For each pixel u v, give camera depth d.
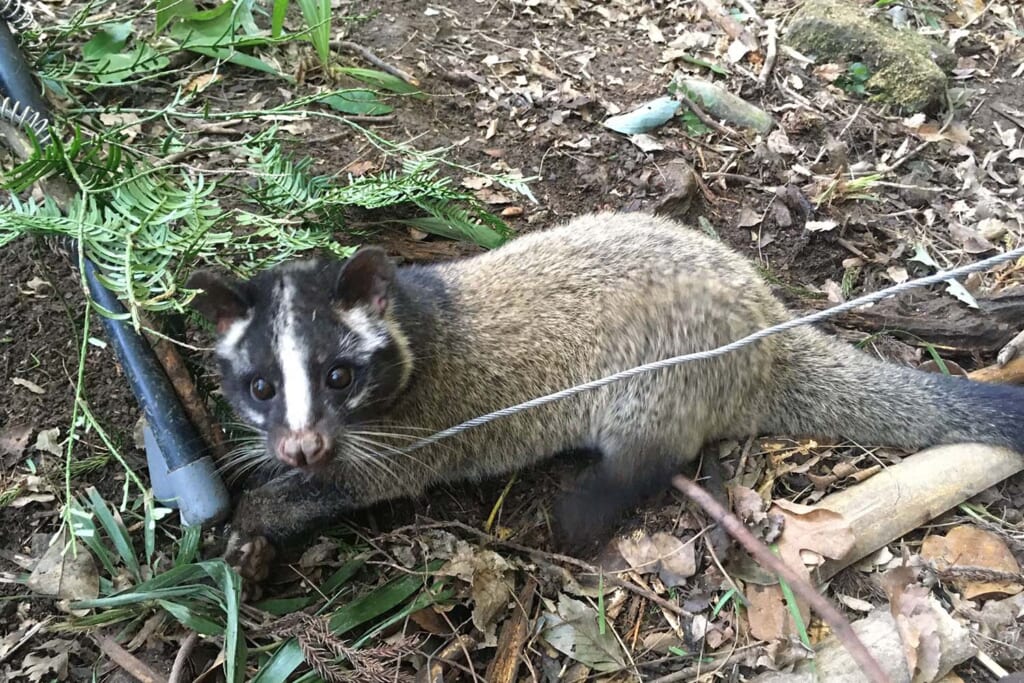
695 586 0.70
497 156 0.96
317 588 0.70
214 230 0.81
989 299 0.85
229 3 0.96
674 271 0.74
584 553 0.73
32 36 0.87
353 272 0.66
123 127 0.79
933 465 0.74
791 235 0.93
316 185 0.81
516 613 0.69
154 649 0.67
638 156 0.97
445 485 0.77
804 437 0.77
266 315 0.65
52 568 0.68
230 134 0.93
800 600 0.67
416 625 0.69
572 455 0.78
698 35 1.14
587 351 0.74
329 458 0.64
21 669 0.66
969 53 1.17
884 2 1.21
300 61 0.99
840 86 1.08
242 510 0.72
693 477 0.74
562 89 1.02
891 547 0.71
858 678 0.64
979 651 0.66
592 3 1.18
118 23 0.95
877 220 0.94
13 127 0.76
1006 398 0.75
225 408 0.76
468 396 0.73
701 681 0.66
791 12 1.20
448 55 1.04
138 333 0.67
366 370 0.66
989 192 0.98
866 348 0.84
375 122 0.96
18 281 0.80
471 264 0.77
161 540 0.72
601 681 0.67
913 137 1.03
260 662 0.67
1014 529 0.72
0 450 0.73
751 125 1.01
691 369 0.72
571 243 0.77
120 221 0.66
